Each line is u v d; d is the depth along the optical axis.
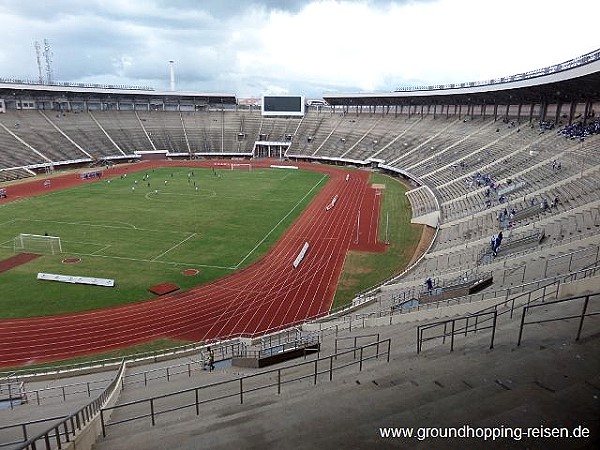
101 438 11.10
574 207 36.16
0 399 19.95
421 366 10.73
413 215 57.19
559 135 62.19
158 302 32.38
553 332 11.02
